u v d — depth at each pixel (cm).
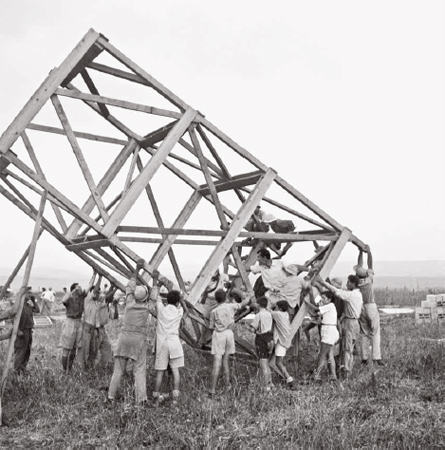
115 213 719
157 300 729
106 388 768
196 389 751
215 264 816
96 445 546
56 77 691
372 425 587
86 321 885
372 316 936
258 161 877
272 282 892
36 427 603
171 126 824
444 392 736
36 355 1062
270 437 557
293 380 809
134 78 776
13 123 663
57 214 893
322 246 1037
